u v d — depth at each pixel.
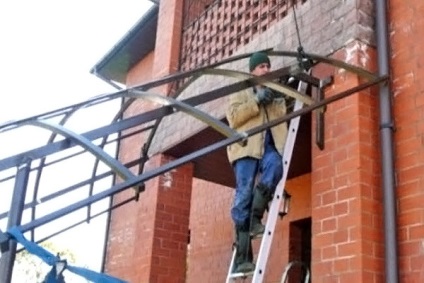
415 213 3.88
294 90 3.97
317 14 4.91
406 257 3.85
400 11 4.45
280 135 4.28
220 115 5.65
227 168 6.86
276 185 4.14
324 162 4.34
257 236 4.23
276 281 7.09
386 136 4.14
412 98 4.14
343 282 3.89
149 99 3.55
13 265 2.90
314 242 4.22
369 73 4.22
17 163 2.92
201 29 7.11
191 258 8.49
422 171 3.92
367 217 3.94
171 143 6.50
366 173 4.05
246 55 4.48
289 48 5.17
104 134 3.24
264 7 5.87
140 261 6.46
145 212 6.65
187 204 6.66
